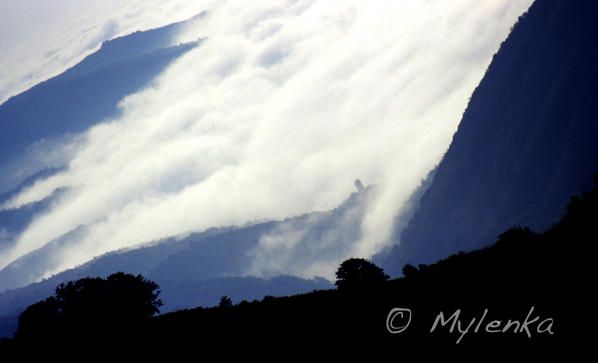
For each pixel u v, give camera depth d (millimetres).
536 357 24125
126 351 41750
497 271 38406
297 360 32094
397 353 29391
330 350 32406
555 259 36219
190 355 37438
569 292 29734
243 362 33719
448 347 28297
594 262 32656
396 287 43906
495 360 25016
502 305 31453
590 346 23500
